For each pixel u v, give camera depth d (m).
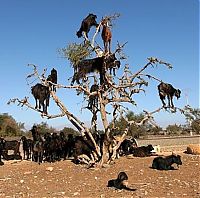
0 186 19.64
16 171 25.73
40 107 26.38
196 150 31.64
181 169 23.02
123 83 26.47
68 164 27.27
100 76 25.89
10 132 67.00
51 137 31.03
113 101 26.44
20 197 16.33
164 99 26.98
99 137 27.61
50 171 24.55
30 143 32.81
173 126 69.75
